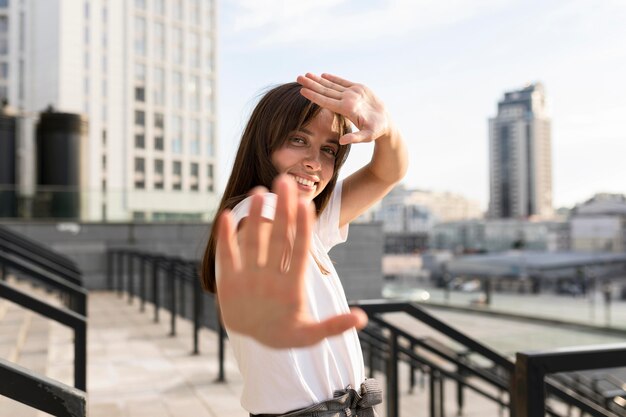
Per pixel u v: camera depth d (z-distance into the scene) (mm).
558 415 3695
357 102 1072
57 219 11867
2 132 16297
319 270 1150
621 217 71000
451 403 6871
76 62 65125
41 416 2893
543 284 37062
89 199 12109
